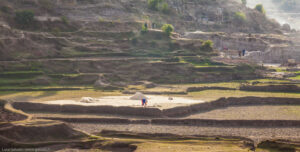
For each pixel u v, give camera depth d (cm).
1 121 18050
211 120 19638
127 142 15912
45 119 19000
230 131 18525
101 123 19738
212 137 17075
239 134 18012
